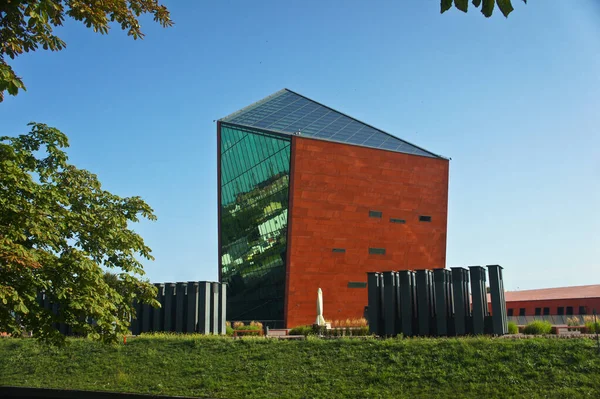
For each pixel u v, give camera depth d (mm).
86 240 17719
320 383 20891
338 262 50250
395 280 30625
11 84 9922
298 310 48531
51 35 11914
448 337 26000
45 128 18141
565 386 16844
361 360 22547
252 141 54469
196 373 24250
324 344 25234
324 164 49906
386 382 19953
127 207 19125
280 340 27422
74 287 15664
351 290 50594
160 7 13414
